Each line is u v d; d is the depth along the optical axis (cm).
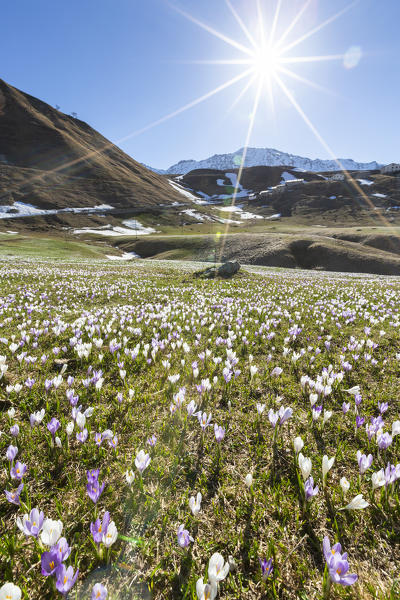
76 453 350
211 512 285
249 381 546
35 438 372
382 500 283
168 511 283
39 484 308
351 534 263
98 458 344
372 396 491
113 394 487
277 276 2758
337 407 464
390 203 18362
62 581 186
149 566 237
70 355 644
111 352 644
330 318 1049
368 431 363
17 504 261
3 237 8381
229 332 758
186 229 14400
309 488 271
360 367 610
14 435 345
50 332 807
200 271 2489
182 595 218
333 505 290
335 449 370
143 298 1402
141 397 474
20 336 753
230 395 496
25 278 1833
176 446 371
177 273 2689
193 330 827
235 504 295
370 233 10119
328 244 8319
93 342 718
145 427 405
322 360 654
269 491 307
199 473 332
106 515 224
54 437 342
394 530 266
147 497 292
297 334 834
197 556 245
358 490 302
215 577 190
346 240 9912
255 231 12875
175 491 307
